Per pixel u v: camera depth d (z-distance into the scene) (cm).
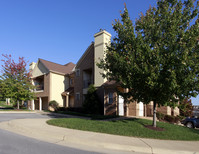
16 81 2172
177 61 743
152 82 742
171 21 795
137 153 557
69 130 814
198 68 741
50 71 2441
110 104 1650
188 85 788
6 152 512
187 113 2092
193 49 777
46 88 2473
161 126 964
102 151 557
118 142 629
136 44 830
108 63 999
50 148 562
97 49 1966
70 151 539
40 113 1991
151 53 790
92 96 1833
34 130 792
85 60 2191
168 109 1592
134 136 750
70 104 2556
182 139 746
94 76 1978
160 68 776
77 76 2280
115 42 942
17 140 652
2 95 2222
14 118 1362
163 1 867
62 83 2594
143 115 1580
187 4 838
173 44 757
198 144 679
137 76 818
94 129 832
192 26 785
